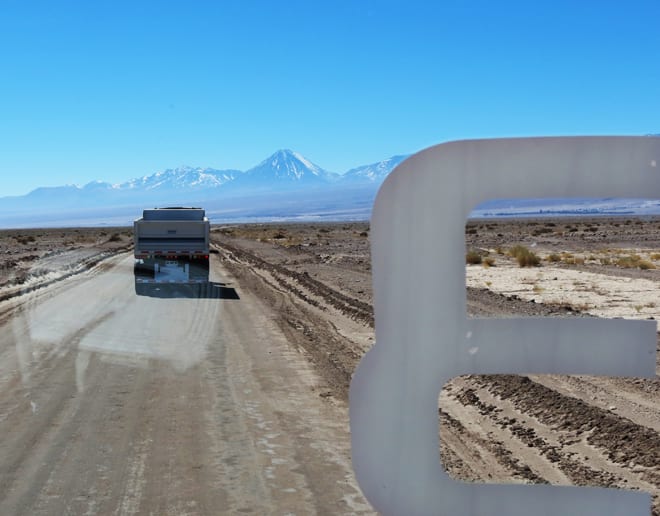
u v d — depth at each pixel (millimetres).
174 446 8438
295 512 6441
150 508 6582
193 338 13297
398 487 2783
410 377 2752
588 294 23797
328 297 24781
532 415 9820
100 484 7215
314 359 13945
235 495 6887
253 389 11234
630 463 7652
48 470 7629
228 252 56469
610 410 9797
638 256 41125
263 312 20438
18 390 10516
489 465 7738
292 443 8570
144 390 10703
